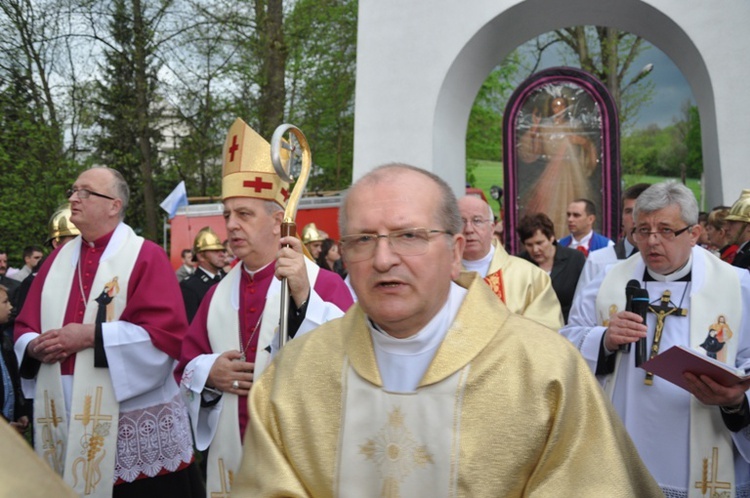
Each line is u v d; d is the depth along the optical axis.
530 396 1.87
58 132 18.44
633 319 3.34
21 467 1.01
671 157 35.31
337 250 9.25
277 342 3.51
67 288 4.26
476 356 1.92
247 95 19.69
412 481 1.89
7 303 4.93
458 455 1.86
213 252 7.38
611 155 12.12
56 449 4.09
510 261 4.99
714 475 3.25
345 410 1.98
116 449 4.03
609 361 3.48
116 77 19.20
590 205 7.99
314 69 22.08
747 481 3.40
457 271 2.05
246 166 3.74
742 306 3.40
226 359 3.58
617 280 3.72
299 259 3.21
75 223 4.24
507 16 9.85
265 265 3.82
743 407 3.14
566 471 1.83
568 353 1.94
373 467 1.94
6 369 4.81
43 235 18.19
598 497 1.78
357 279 1.94
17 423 4.98
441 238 1.94
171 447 4.19
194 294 7.14
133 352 4.02
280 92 18.34
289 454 2.00
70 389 4.07
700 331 3.39
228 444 3.57
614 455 1.84
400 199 1.91
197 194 22.08
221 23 19.03
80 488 3.98
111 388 4.04
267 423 2.07
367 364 1.99
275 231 3.82
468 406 1.88
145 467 4.10
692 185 33.59
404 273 1.90
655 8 9.20
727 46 8.86
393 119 9.94
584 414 1.88
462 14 9.86
